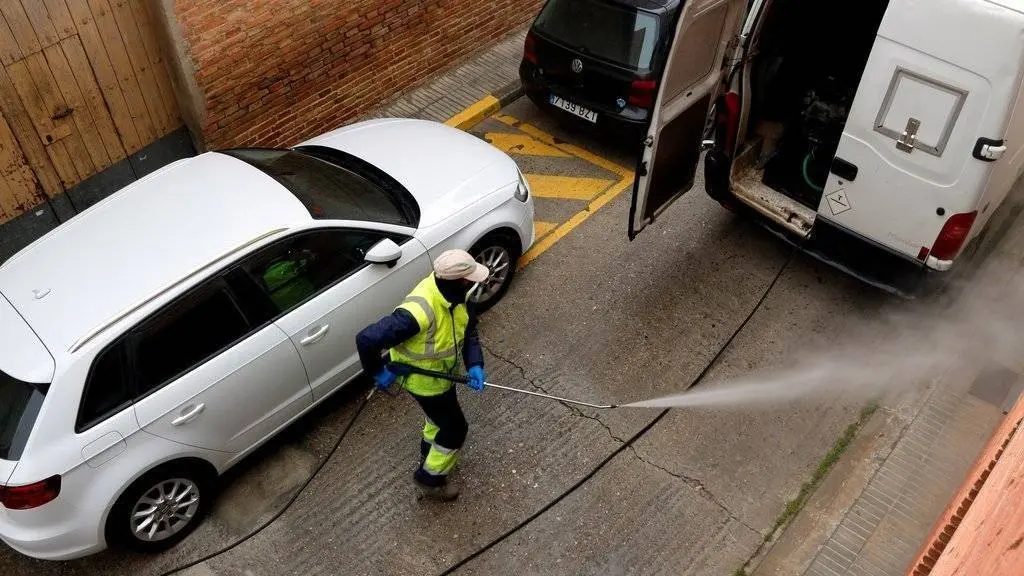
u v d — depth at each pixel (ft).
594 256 22.98
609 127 25.30
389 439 18.80
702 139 21.30
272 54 24.80
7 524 14.98
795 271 22.33
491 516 17.22
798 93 23.31
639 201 20.12
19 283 15.98
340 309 17.63
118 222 16.97
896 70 17.11
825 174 22.59
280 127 26.48
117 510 15.57
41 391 14.49
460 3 29.09
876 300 21.48
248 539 17.07
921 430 18.25
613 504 17.28
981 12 15.69
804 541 16.40
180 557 16.80
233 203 17.38
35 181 22.40
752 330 20.79
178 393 15.65
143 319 15.29
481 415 19.06
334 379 18.35
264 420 17.33
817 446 18.12
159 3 21.72
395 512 17.42
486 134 27.86
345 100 27.71
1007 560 7.74
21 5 20.10
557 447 18.37
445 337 15.17
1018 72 15.71
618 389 19.54
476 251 20.08
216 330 16.11
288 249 16.98
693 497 17.31
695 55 18.72
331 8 25.30
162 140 24.71
